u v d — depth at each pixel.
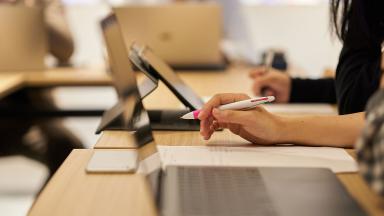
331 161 0.77
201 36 2.10
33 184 2.22
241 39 2.95
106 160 0.77
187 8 2.07
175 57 2.12
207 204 0.59
